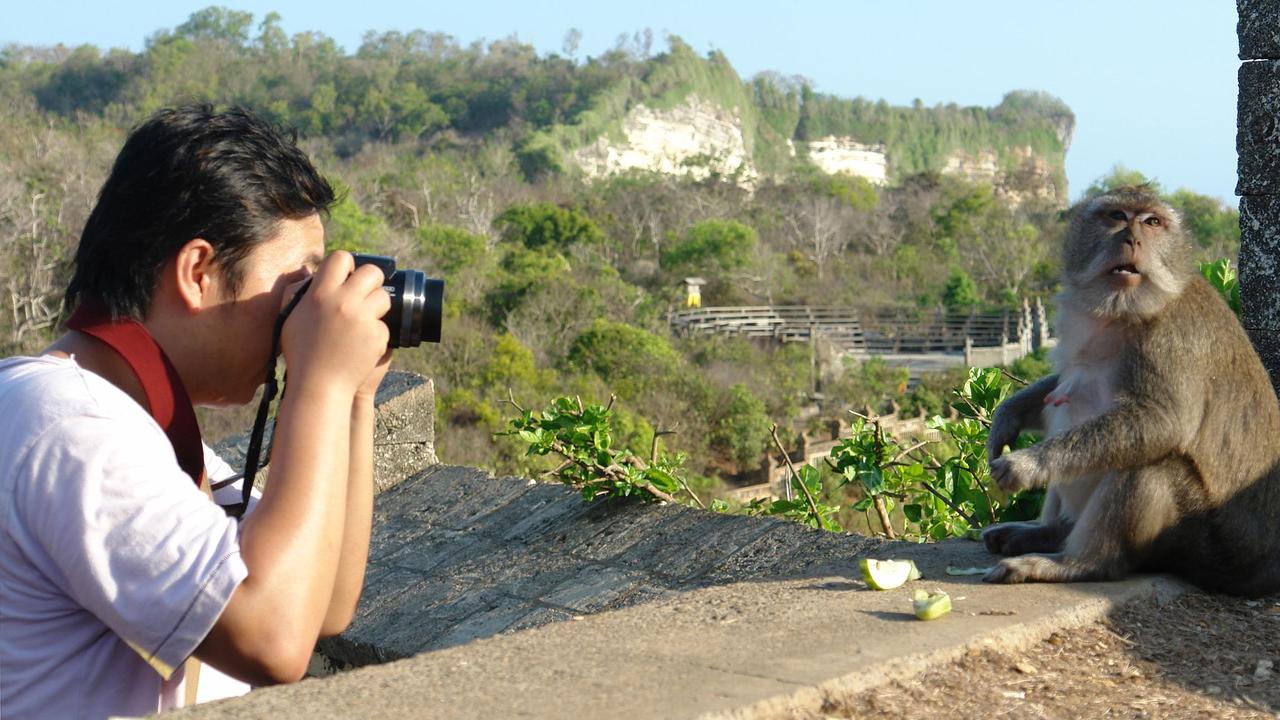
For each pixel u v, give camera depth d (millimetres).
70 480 1891
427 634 4441
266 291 2215
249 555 1940
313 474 2020
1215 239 61562
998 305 62156
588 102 148375
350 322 2096
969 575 3811
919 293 69188
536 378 34656
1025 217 97938
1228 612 3684
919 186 105125
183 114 2186
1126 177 67875
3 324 39625
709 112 162375
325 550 2010
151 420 2033
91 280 2158
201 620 1878
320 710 2121
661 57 165500
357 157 114375
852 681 2512
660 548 4570
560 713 2143
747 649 2695
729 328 55688
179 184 2119
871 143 182000
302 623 1958
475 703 2197
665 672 2459
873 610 3164
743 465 34438
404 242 51625
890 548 4254
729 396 36344
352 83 146500
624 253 77875
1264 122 4992
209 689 2502
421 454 6184
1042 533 4164
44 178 51062
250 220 2166
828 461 5934
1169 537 3885
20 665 1964
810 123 181000
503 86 152500
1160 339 3980
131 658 2076
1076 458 3824
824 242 81750
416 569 5031
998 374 5859
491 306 44031
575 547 4812
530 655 2580
